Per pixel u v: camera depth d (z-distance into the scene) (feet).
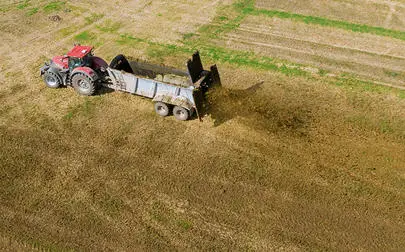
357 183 36.70
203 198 35.40
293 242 31.81
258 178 37.24
